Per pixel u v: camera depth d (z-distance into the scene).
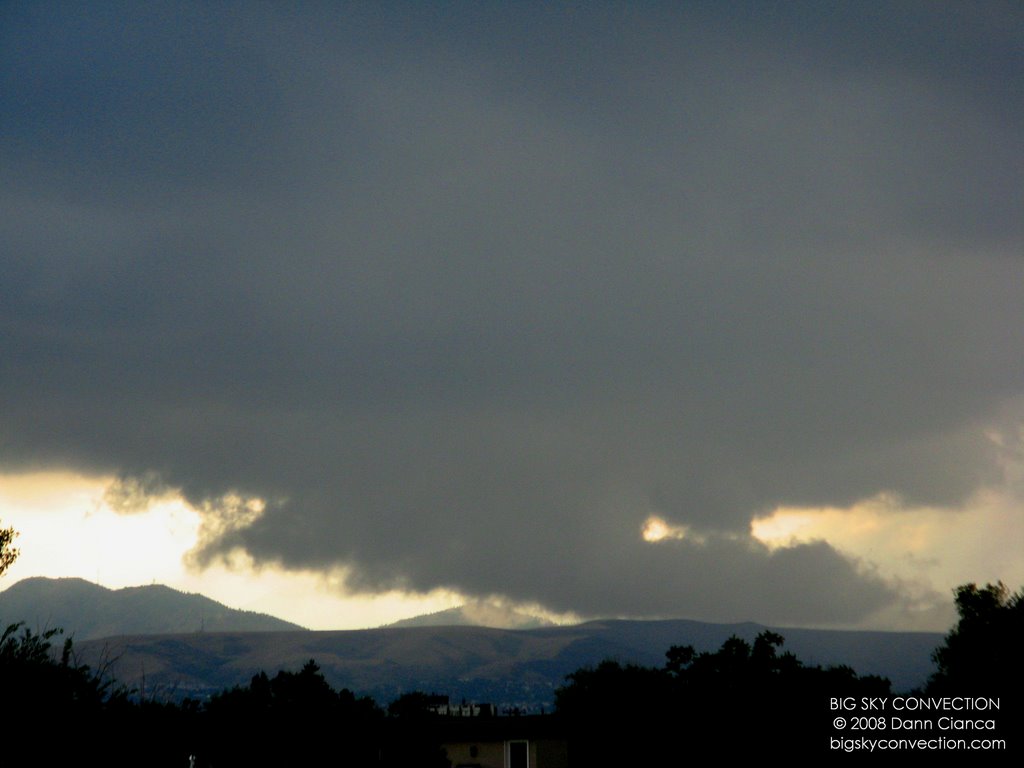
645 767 96.19
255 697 77.56
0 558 47.69
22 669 41.19
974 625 75.81
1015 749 70.69
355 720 82.62
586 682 120.56
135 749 45.38
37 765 40.91
